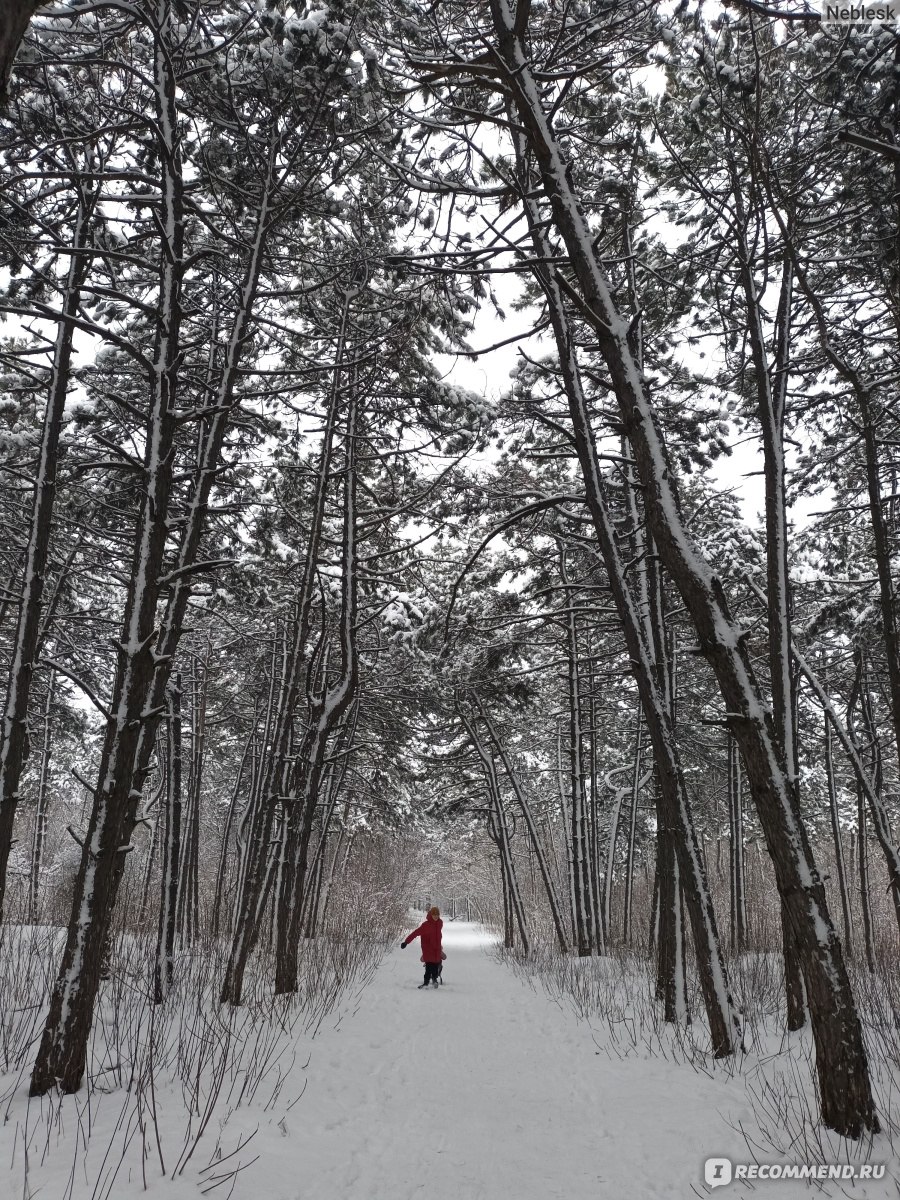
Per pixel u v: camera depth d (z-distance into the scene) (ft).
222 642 63.72
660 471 17.87
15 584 41.93
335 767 62.80
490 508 45.96
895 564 42.47
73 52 23.93
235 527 39.29
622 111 29.68
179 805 30.81
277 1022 25.25
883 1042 21.91
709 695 63.16
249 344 34.47
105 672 54.85
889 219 28.25
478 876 173.99
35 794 82.12
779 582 29.27
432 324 34.27
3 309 18.51
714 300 34.76
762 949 58.18
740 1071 20.06
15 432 35.47
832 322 32.94
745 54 26.37
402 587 44.19
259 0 22.13
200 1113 15.25
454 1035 27.84
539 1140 15.72
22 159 26.02
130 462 21.20
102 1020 22.21
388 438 42.01
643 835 83.35
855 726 58.13
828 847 99.76
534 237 27.96
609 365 19.29
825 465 41.73
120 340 20.08
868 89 25.18
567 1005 33.78
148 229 29.27
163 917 28.17
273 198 27.86
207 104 25.11
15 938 35.40
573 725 60.90
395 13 23.70
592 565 50.11
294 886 34.17
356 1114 17.22
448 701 68.28
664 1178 13.16
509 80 20.39
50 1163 12.28
